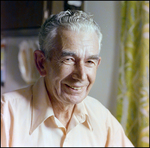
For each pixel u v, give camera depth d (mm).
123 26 1634
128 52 1588
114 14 1730
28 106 805
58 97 789
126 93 1604
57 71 744
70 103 795
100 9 1797
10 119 756
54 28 737
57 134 815
